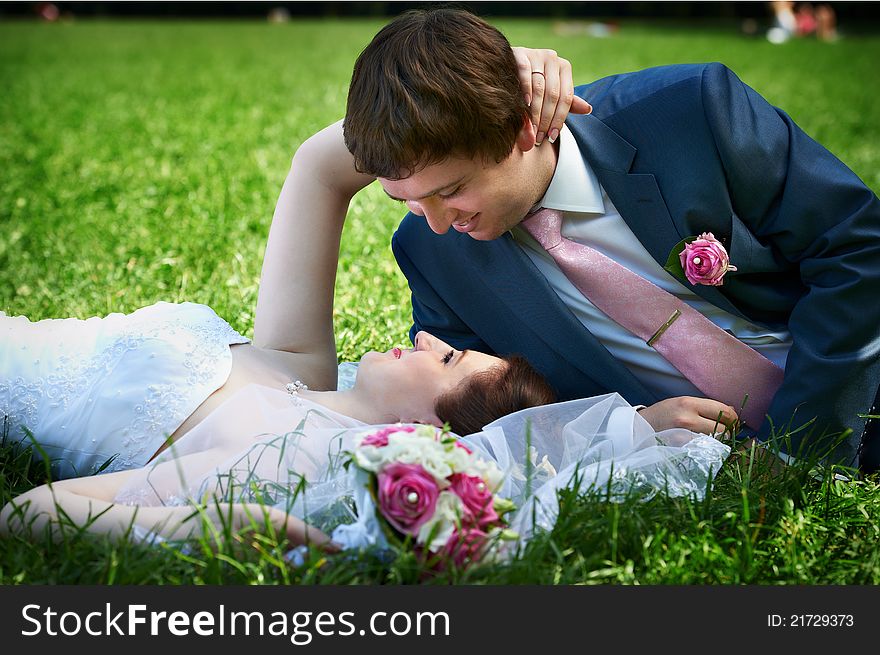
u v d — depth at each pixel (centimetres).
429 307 397
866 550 294
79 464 336
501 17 3734
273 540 265
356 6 4034
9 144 1062
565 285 357
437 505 252
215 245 645
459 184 308
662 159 335
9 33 2792
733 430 337
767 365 350
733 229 331
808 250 334
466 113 293
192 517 276
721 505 304
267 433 315
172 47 2380
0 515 280
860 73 1850
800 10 3055
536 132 321
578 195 340
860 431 336
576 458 318
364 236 663
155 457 326
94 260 621
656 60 2030
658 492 297
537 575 262
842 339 323
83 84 1599
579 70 1800
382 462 253
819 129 1182
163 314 361
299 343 368
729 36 2927
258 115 1273
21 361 351
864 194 325
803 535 295
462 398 336
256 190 825
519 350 370
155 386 331
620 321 354
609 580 266
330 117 1255
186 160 972
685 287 347
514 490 305
